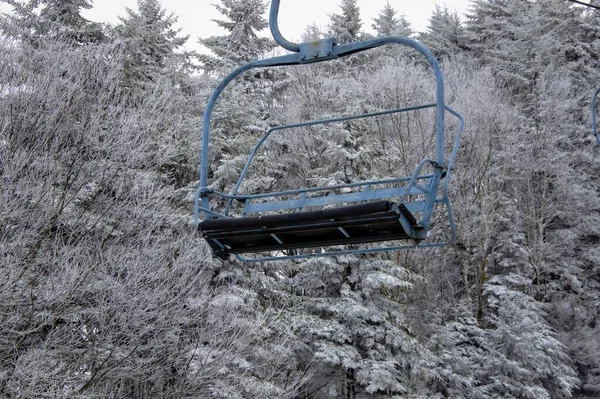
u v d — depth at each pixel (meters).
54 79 12.64
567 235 23.66
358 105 17.86
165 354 11.34
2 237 10.20
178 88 20.12
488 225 21.94
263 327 12.99
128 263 11.10
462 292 23.05
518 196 24.56
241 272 13.60
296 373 14.12
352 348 14.42
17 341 10.13
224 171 14.34
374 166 17.58
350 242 3.77
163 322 11.01
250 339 12.19
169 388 11.02
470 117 23.23
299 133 21.39
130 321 10.55
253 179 14.78
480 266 21.56
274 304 14.85
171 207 14.67
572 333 21.30
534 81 28.33
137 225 12.52
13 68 12.69
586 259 24.30
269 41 27.97
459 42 36.03
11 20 16.89
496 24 34.94
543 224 23.97
